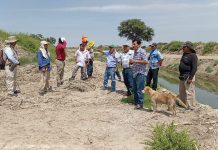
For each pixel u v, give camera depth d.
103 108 12.91
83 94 15.55
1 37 29.00
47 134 9.78
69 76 22.19
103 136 9.76
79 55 18.33
